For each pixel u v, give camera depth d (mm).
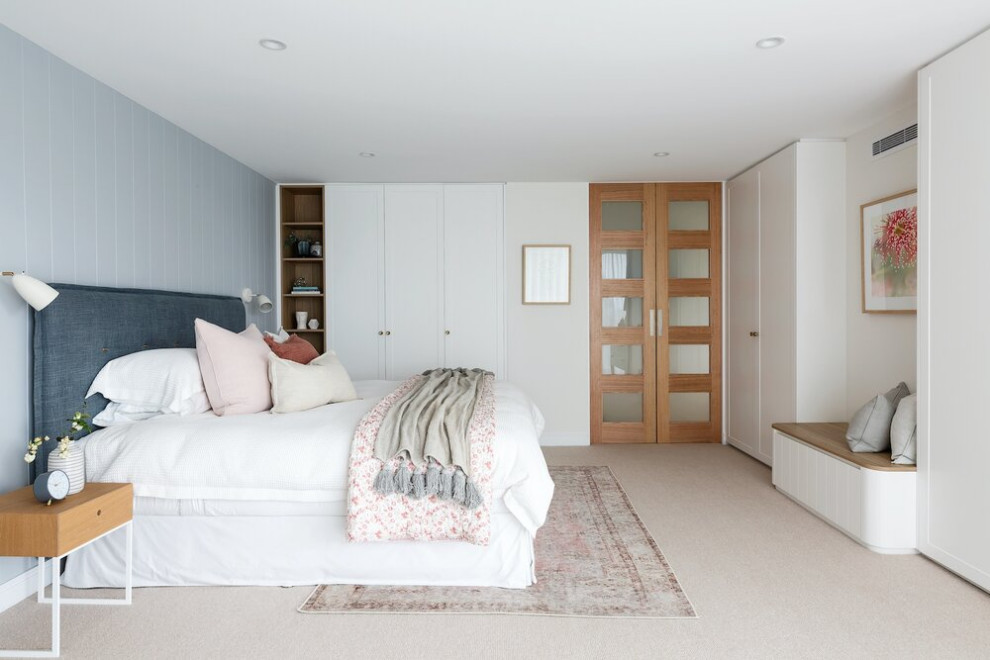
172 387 2793
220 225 4266
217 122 3615
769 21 2400
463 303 5383
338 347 5395
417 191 5359
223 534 2510
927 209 2736
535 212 5383
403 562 2490
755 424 4828
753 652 2014
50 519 1957
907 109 3438
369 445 2439
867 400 3840
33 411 2504
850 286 4020
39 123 2557
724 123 3729
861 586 2506
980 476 2447
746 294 4984
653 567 2695
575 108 3436
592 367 5492
